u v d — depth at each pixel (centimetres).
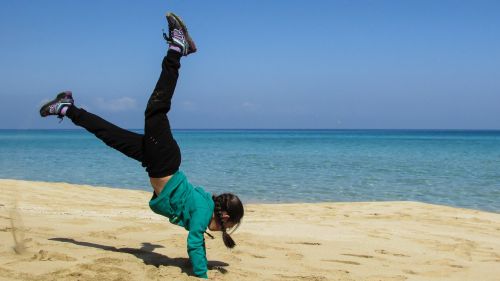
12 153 3678
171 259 461
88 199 1072
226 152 4112
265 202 1344
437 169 2392
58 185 1222
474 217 991
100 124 415
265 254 535
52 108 416
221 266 460
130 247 505
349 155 3662
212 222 431
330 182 1820
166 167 409
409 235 735
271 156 3497
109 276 378
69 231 575
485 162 2878
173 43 413
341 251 582
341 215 976
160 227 654
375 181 1869
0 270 377
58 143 6431
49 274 372
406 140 8862
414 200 1421
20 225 588
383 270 502
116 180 1820
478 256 609
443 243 679
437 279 481
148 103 407
